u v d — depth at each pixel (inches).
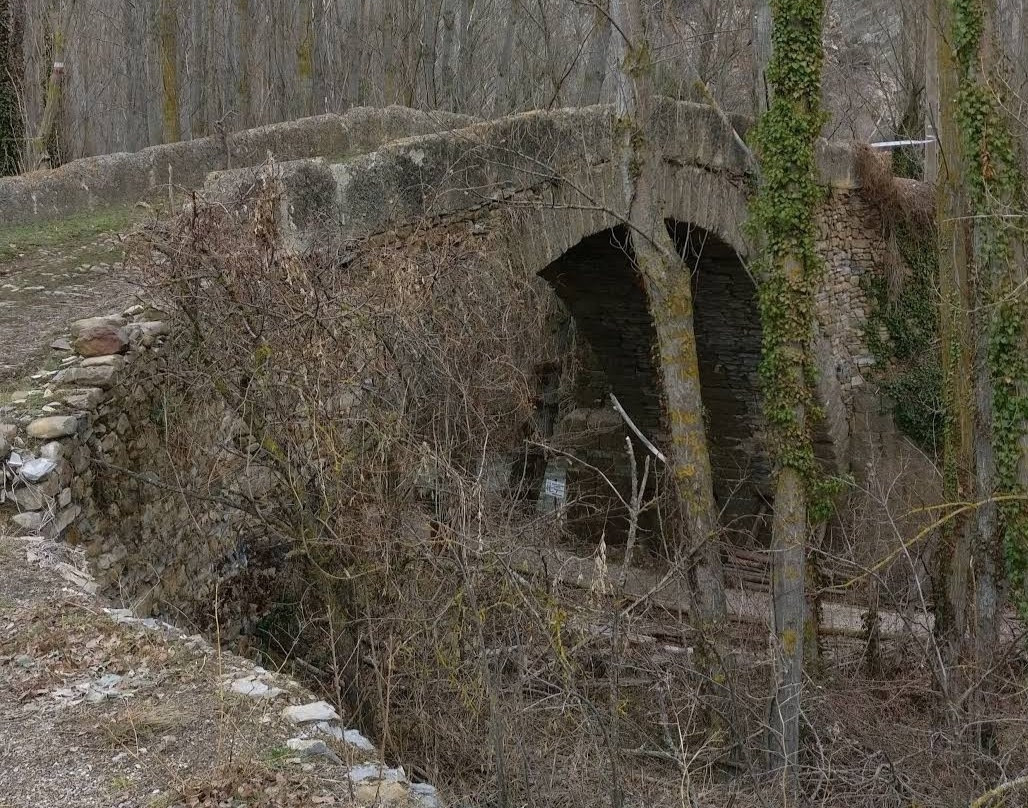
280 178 267.9
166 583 250.5
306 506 236.1
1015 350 366.9
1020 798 292.4
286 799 125.6
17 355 257.3
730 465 690.2
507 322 326.6
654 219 376.2
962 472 411.5
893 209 724.7
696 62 515.2
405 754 226.4
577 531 701.9
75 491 219.9
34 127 567.5
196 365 256.8
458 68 614.9
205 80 581.6
